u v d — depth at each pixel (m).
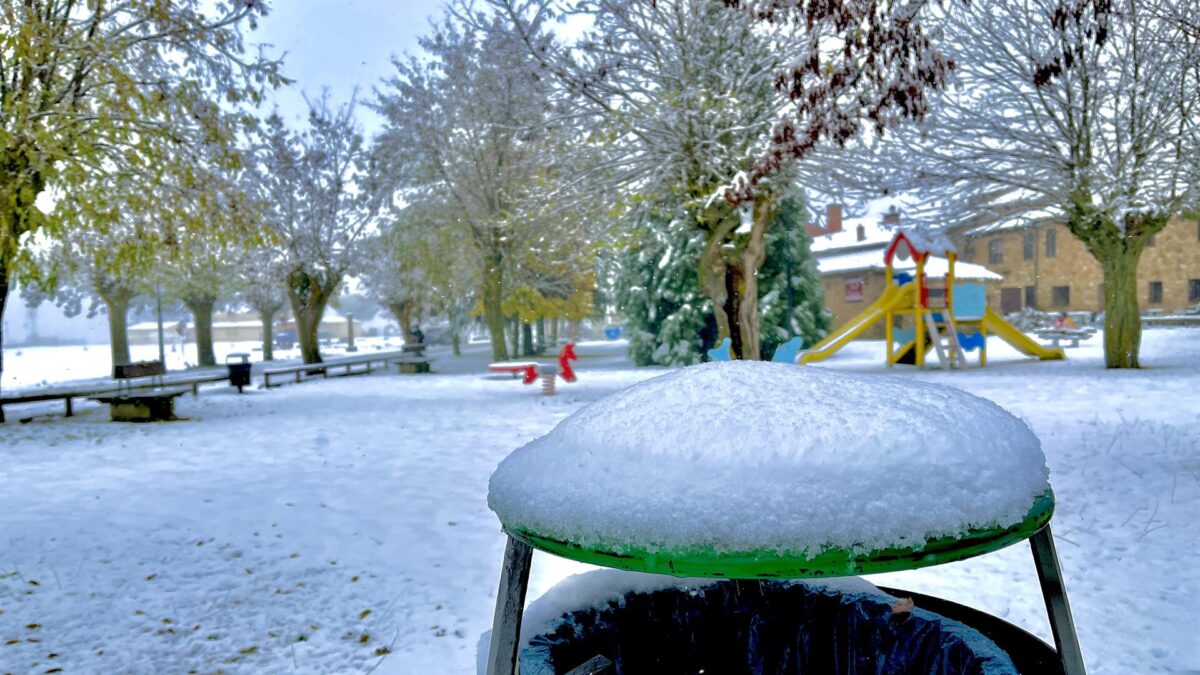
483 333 83.75
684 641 1.89
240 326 104.50
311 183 29.83
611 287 37.16
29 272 13.31
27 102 12.48
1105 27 7.41
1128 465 7.14
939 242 21.95
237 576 4.80
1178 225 49.22
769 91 16.77
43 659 3.62
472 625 3.97
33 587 4.62
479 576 4.75
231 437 11.21
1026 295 56.53
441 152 29.36
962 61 17.56
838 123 8.86
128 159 13.31
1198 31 13.16
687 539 1.20
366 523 6.00
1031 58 16.61
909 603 1.77
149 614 4.18
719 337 17.38
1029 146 17.89
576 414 1.63
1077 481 6.68
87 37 14.07
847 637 1.82
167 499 6.98
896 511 1.19
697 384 1.51
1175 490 6.17
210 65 14.87
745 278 17.09
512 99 25.72
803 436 1.28
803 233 30.12
